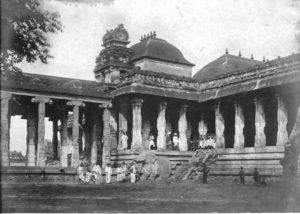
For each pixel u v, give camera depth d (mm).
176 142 46562
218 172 38625
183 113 46719
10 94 37812
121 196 24078
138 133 43531
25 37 22469
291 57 37188
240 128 42062
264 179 34844
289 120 41656
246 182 36125
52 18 23484
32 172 35344
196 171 40406
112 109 47500
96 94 43125
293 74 36562
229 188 29453
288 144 24828
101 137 47094
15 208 17312
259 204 19859
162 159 41188
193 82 47781
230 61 54375
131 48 55906
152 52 52844
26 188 28047
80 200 21312
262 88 39094
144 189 29031
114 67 50625
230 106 47094
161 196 24266
